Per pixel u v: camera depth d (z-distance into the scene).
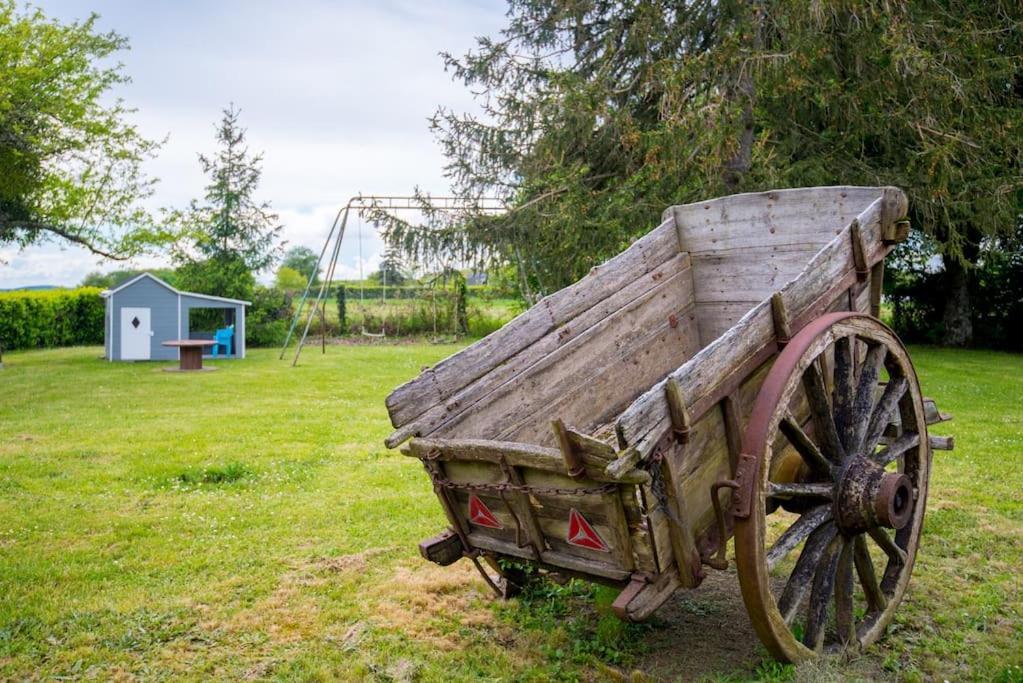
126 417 10.91
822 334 3.48
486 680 3.61
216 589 4.71
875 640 3.85
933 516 5.89
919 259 19.44
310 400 12.69
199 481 7.27
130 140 19.92
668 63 13.19
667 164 12.81
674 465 3.03
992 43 13.75
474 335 27.45
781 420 3.33
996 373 14.84
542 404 4.12
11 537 5.67
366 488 7.04
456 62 16.17
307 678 3.63
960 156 14.12
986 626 4.09
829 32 12.88
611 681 3.59
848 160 14.18
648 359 4.75
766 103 13.64
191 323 25.78
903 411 4.16
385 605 4.46
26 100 18.05
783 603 3.47
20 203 19.50
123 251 19.98
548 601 4.51
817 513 3.61
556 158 15.10
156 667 3.75
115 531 5.80
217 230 26.75
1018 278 19.86
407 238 15.08
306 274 46.16
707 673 3.62
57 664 3.78
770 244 4.74
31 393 13.48
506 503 3.41
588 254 14.46
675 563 3.18
